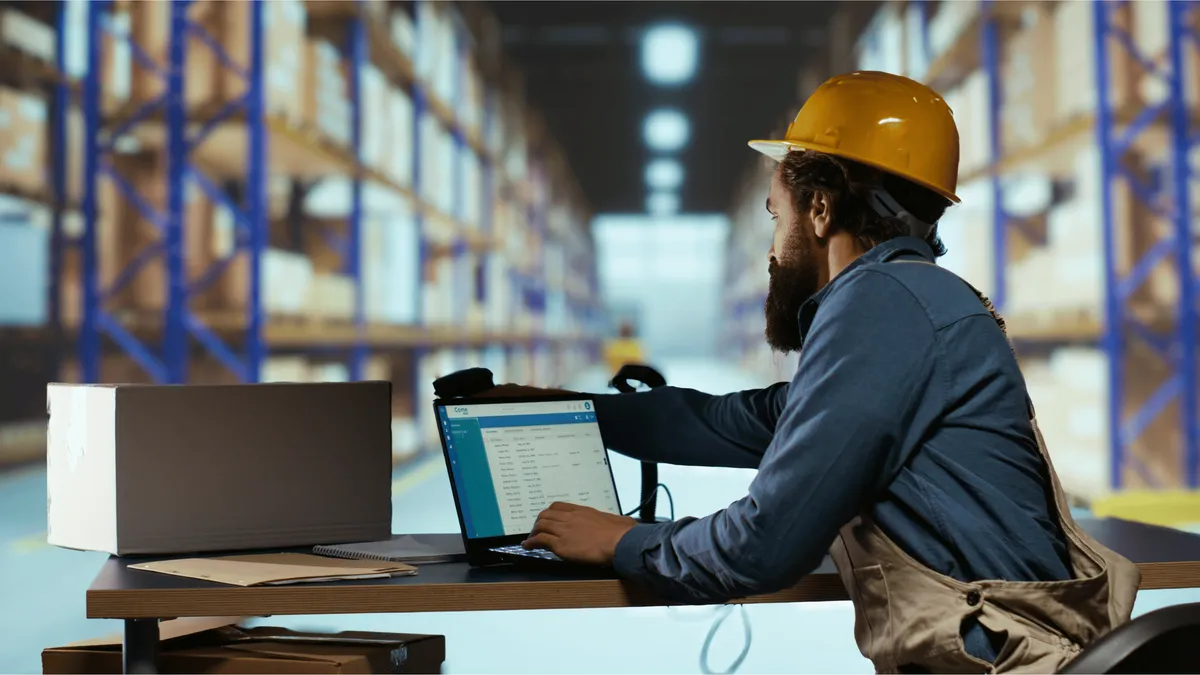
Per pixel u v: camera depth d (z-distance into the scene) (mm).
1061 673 1067
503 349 12453
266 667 1545
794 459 1338
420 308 7688
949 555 1368
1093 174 5000
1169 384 5340
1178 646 1059
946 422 1382
